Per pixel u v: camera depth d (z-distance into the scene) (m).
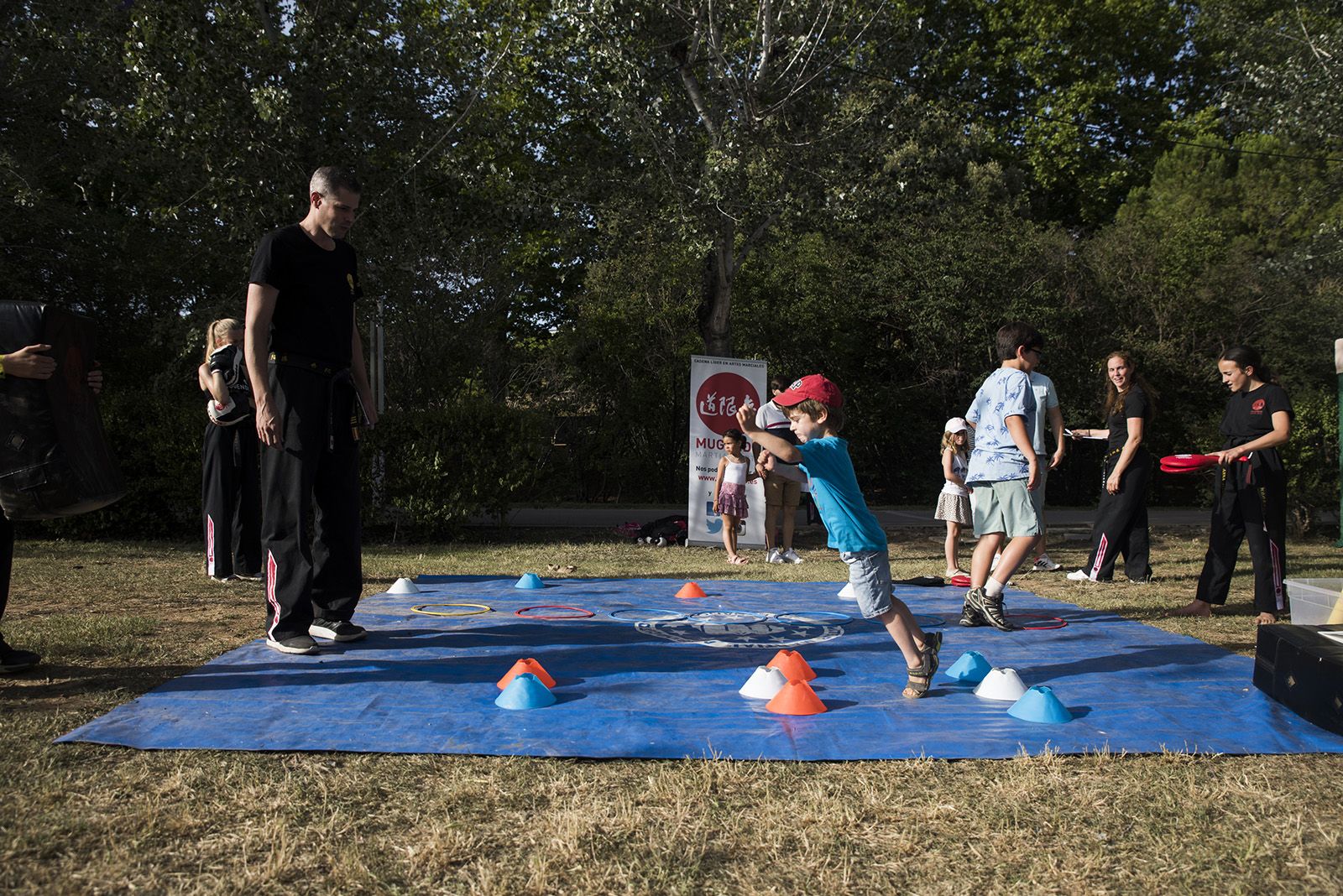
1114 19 31.16
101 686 4.24
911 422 24.00
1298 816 2.98
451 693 4.20
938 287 23.22
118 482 4.48
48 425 4.11
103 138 14.24
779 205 14.00
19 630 5.40
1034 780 3.24
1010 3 31.78
